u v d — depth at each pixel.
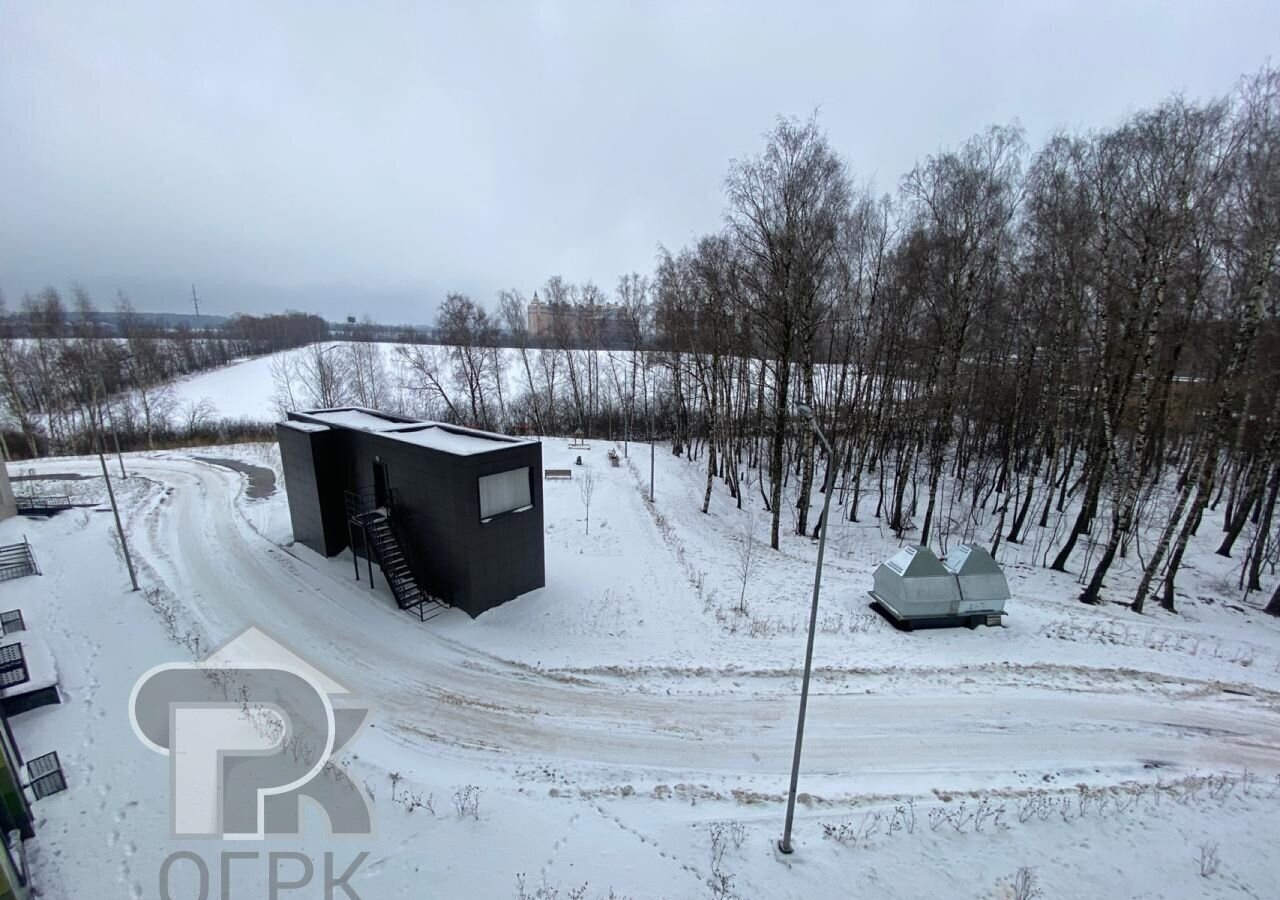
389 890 7.68
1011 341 28.39
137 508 26.00
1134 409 25.55
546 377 57.22
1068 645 15.34
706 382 39.84
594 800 9.59
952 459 36.06
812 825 9.01
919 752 11.04
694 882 7.96
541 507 17.64
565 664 14.09
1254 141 15.06
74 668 13.23
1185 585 20.88
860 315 28.33
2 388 40.72
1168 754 11.16
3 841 7.43
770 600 17.94
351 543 19.77
